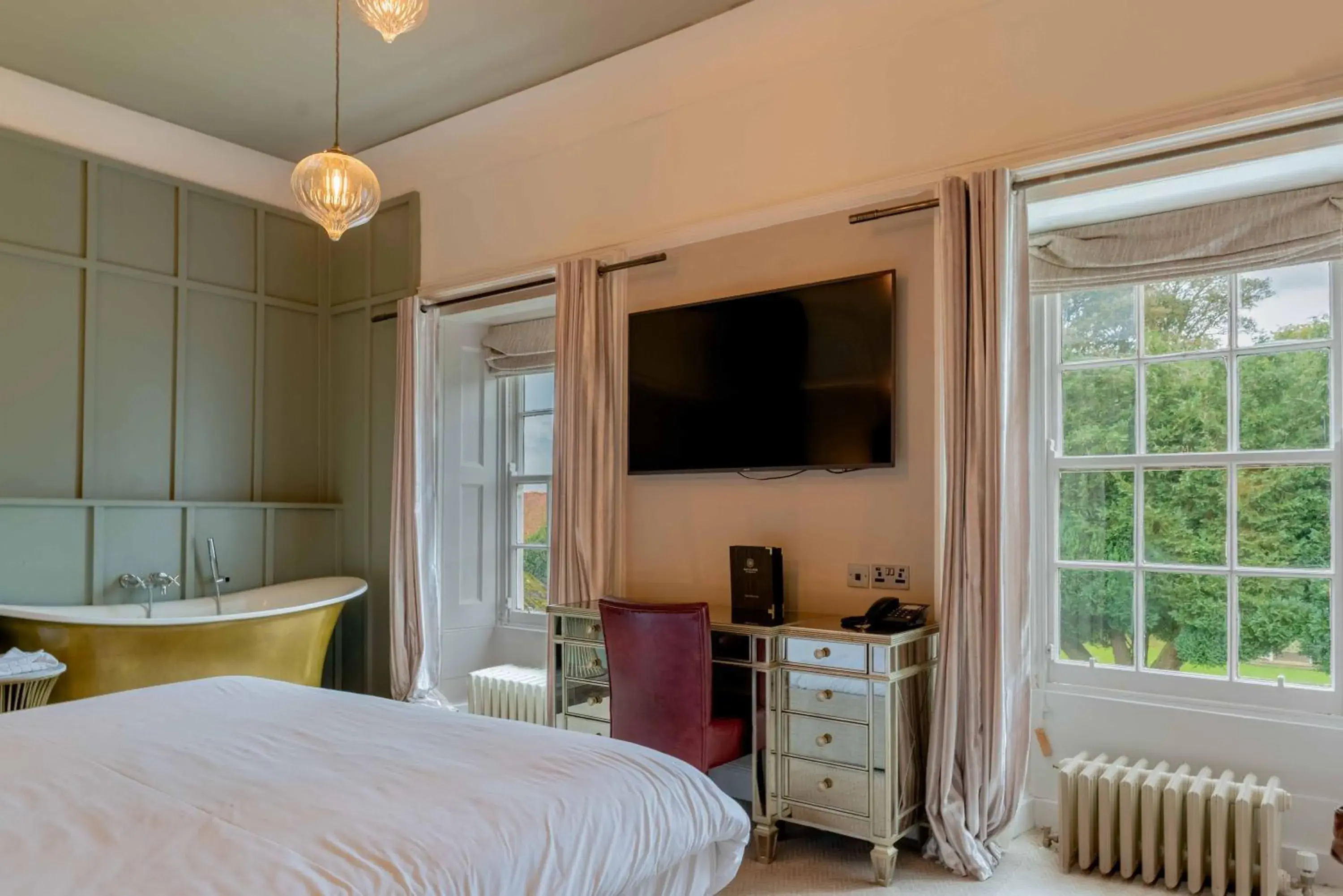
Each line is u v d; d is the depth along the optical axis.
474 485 4.86
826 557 3.32
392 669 4.49
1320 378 2.84
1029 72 2.93
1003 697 2.78
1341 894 2.59
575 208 4.10
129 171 4.32
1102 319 3.27
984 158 2.99
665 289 3.80
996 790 2.79
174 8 3.38
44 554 3.92
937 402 3.07
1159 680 3.05
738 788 3.30
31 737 1.93
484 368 4.96
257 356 4.82
